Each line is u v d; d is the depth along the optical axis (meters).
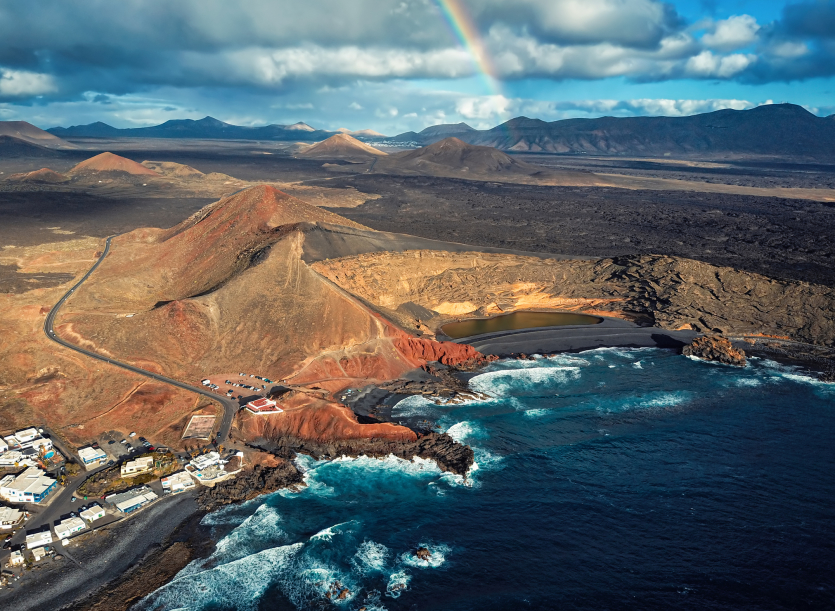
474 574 80.69
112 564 81.69
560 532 89.00
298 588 78.12
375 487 100.44
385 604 75.62
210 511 93.06
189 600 76.12
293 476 102.62
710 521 91.50
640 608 74.69
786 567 81.88
